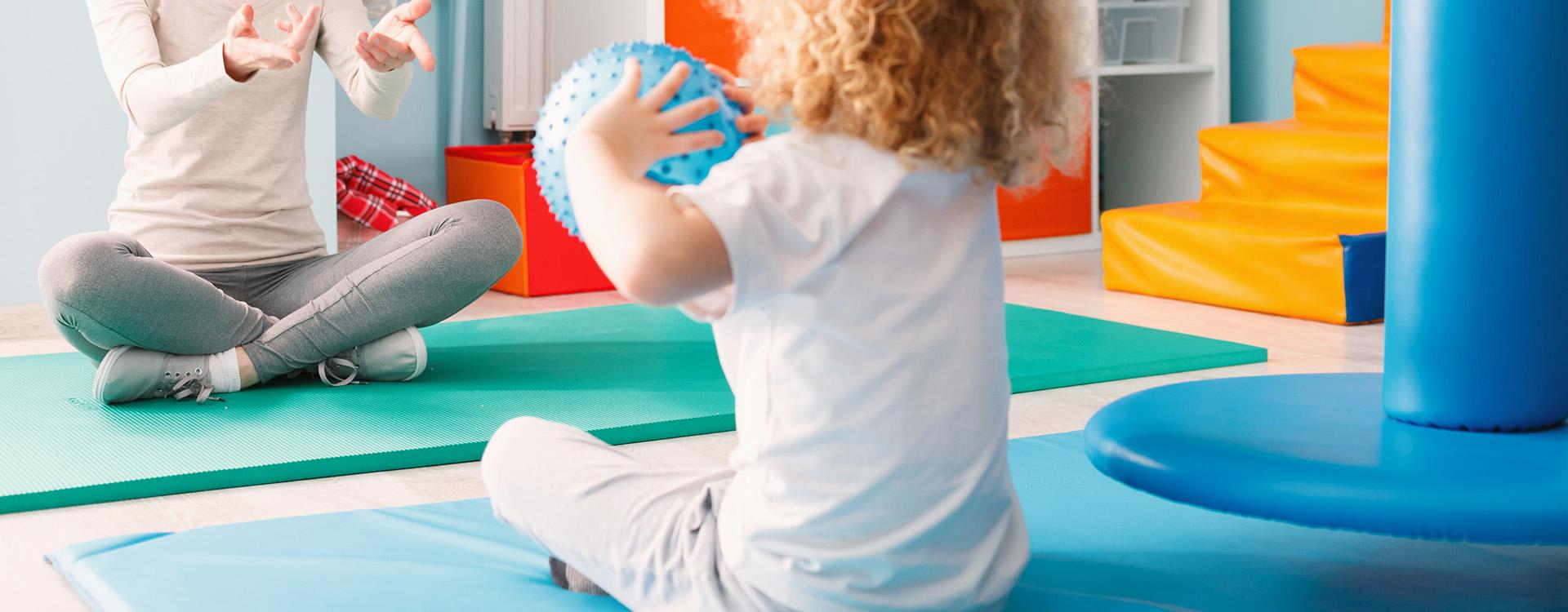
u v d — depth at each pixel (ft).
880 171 2.99
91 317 6.52
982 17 2.99
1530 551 4.53
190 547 4.55
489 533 4.72
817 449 3.10
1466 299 3.87
